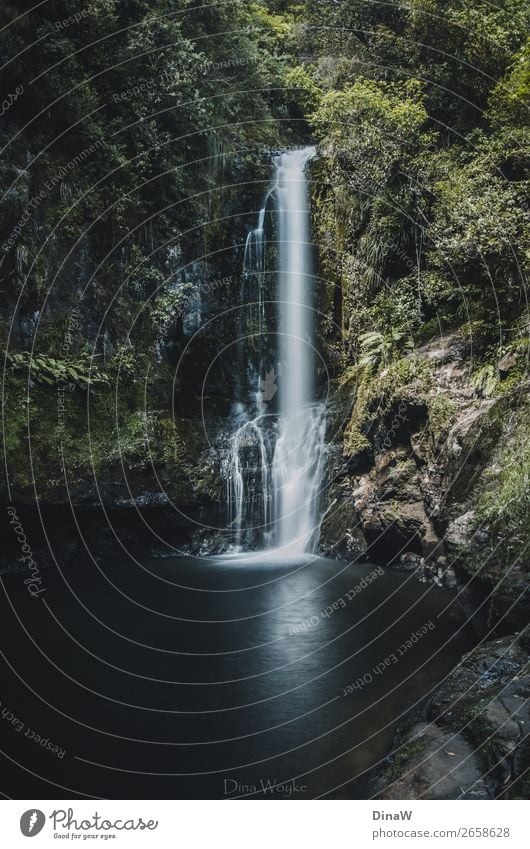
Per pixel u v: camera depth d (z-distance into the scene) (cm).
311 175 1459
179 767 482
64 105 1099
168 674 655
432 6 1287
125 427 1162
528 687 518
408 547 1042
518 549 677
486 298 1056
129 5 1213
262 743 517
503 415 833
